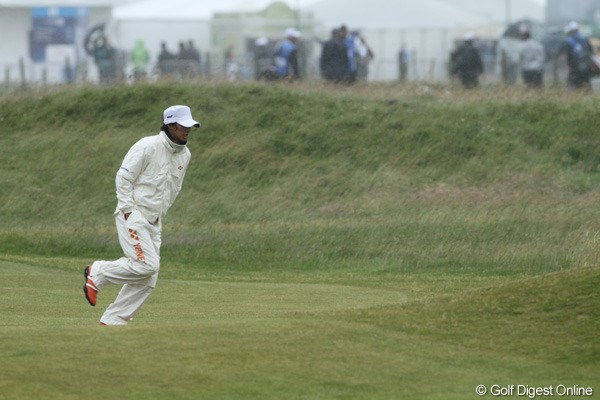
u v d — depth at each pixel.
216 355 27.66
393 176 88.31
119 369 26.48
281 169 89.06
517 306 32.34
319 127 95.06
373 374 26.91
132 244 35.25
